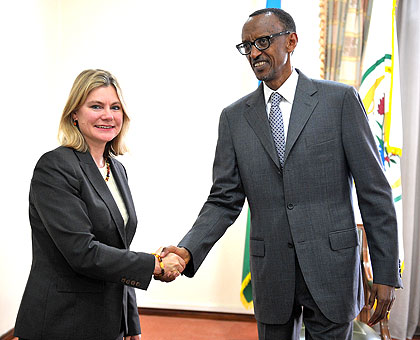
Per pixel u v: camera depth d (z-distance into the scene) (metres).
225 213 1.84
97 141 1.63
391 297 1.53
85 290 1.48
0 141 2.95
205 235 1.78
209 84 3.68
